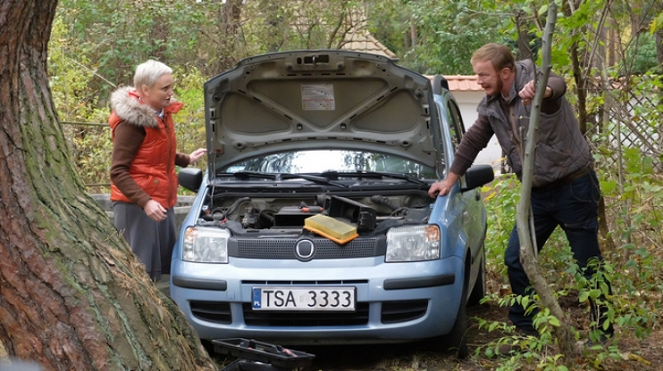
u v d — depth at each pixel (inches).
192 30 649.6
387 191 215.5
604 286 178.5
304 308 186.2
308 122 232.7
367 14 797.2
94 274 108.4
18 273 104.3
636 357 186.5
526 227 166.9
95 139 396.5
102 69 620.1
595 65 276.4
